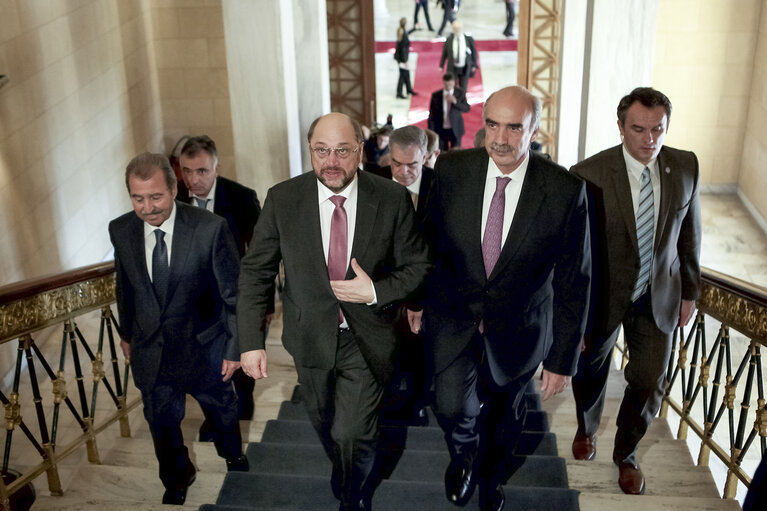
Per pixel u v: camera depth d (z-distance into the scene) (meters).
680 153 3.21
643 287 3.26
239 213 4.18
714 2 10.88
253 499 3.35
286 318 2.94
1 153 5.98
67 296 3.52
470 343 2.98
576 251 2.88
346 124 2.64
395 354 2.97
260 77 6.33
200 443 4.00
